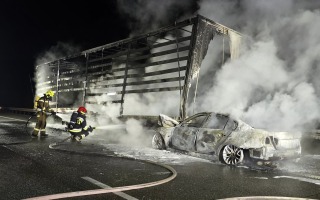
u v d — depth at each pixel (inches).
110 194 169.2
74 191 173.5
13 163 242.2
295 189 190.7
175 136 317.7
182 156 301.1
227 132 273.6
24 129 514.3
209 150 281.7
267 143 251.6
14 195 163.8
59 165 239.6
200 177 216.4
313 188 194.1
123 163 255.3
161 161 273.6
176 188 185.5
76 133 370.6
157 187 186.2
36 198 157.6
